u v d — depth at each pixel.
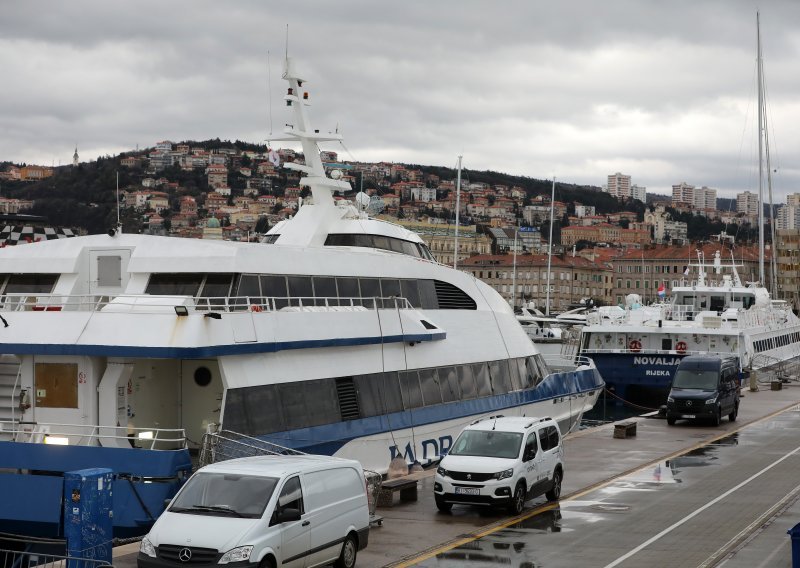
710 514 20.72
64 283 22.89
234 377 20.14
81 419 19.72
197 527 13.70
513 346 32.12
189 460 18.45
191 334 19.02
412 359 26.45
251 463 15.32
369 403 24.42
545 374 33.94
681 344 55.22
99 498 15.15
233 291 21.66
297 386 21.98
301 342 21.98
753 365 57.91
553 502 22.22
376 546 17.80
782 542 17.92
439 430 27.06
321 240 29.22
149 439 18.61
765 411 43.19
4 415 20.33
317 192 29.77
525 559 16.80
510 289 198.75
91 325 19.56
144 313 19.47
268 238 30.47
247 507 13.94
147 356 18.95
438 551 17.41
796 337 76.81
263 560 13.53
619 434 33.91
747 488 23.94
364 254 25.92
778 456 29.45
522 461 20.84
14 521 18.11
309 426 22.12
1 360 20.52
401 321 25.91
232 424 19.97
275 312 21.45
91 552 15.00
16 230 40.28
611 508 21.44
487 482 20.27
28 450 18.50
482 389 29.69
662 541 18.14
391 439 25.03
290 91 29.09
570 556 17.00
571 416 36.12
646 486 24.28
